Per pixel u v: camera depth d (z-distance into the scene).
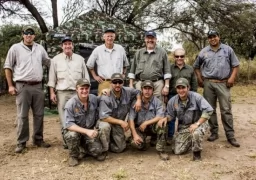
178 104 5.33
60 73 5.61
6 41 14.84
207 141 6.21
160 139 5.20
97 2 13.91
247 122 8.05
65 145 5.74
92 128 5.25
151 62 5.78
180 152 5.39
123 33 9.55
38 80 5.57
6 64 5.43
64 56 5.67
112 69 5.71
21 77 5.45
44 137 6.62
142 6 13.38
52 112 9.18
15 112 9.62
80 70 5.69
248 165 4.99
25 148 5.77
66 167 4.90
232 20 14.43
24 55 5.43
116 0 13.72
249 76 18.19
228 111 5.93
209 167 4.88
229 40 17.31
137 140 5.25
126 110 5.39
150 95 5.23
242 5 14.11
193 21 14.54
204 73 6.10
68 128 4.89
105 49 5.75
